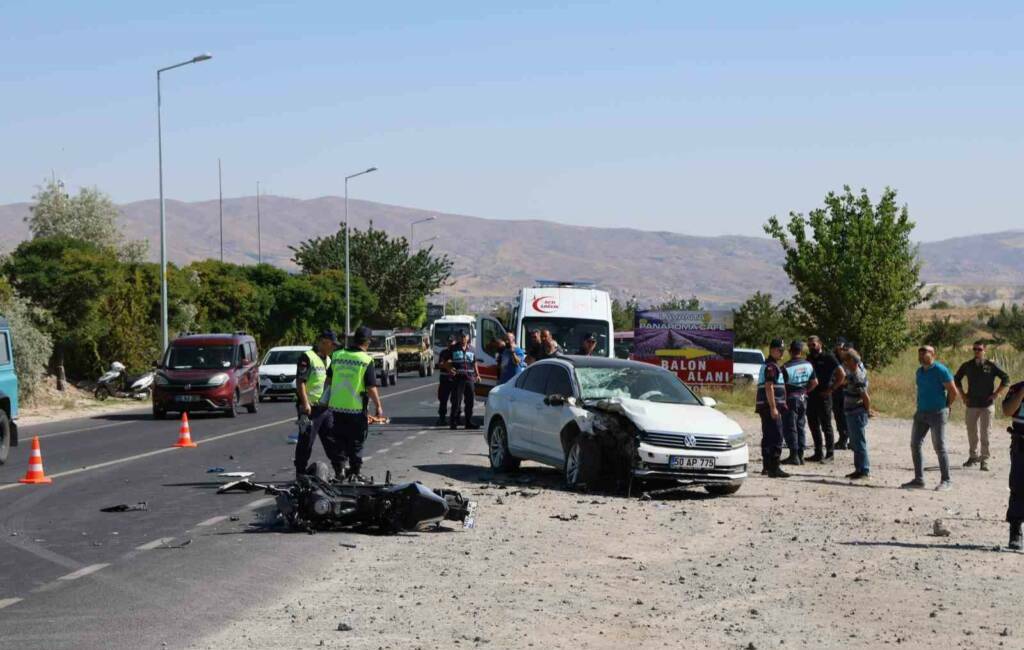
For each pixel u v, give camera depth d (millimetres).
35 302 41031
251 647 7707
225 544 11734
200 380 31859
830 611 9055
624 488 16141
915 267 41188
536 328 30562
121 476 17750
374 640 7906
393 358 56719
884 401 34125
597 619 8633
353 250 98812
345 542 11898
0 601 9094
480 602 9133
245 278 67562
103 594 9367
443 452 21734
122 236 85375
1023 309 93750
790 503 15453
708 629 8383
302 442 15867
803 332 41938
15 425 20547
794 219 41344
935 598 9594
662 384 17469
